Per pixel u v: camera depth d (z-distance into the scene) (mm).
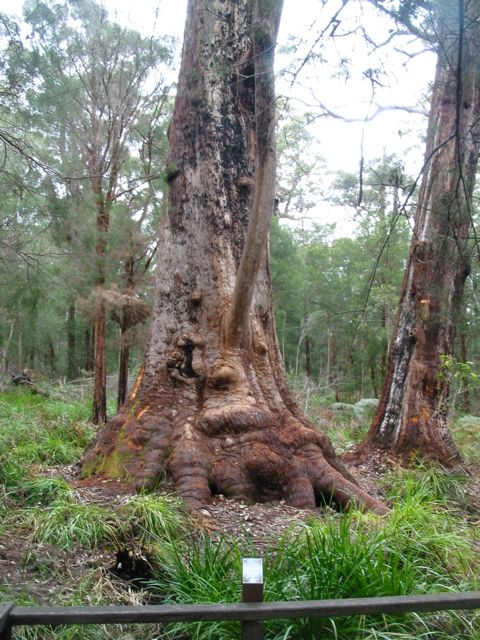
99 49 13938
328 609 2666
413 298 9828
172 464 6602
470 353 16828
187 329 7520
